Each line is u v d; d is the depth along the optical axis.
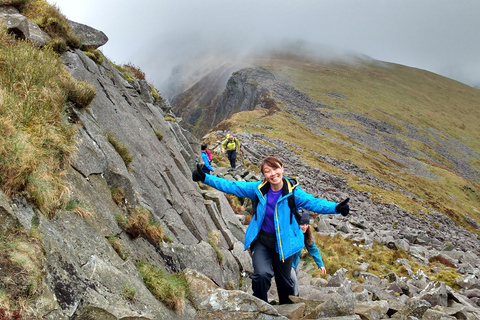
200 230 8.66
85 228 4.22
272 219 5.16
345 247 16.25
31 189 3.61
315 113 118.81
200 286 5.43
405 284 10.92
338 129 107.19
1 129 3.81
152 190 7.50
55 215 3.88
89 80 8.03
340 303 4.80
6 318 2.50
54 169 4.37
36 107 5.00
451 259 18.14
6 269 2.74
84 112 6.58
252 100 139.62
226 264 8.54
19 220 3.15
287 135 71.44
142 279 4.62
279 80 159.50
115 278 3.90
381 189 53.16
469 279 13.38
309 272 12.07
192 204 9.44
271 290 8.77
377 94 182.88
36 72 5.70
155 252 5.74
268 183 5.19
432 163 110.25
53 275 3.13
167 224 7.13
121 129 8.10
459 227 50.41
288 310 5.20
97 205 4.92
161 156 9.76
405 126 148.38
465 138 161.38
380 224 29.95
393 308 6.09
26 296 2.73
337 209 4.73
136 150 8.20
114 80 10.33
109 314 3.38
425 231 35.72
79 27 9.60
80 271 3.51
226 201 12.85
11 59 5.55
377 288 9.42
